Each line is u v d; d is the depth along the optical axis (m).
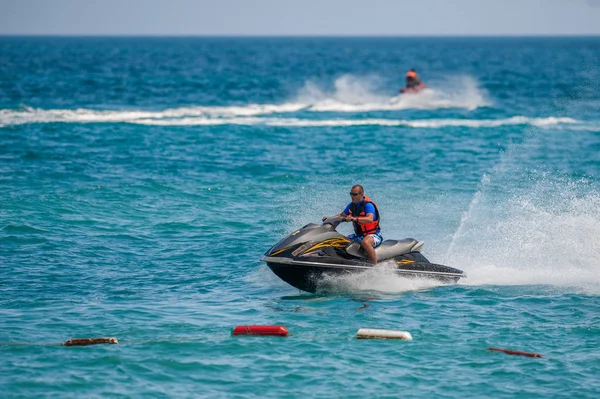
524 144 115.38
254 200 72.06
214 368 30.70
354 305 40.41
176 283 45.12
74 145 104.88
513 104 183.75
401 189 78.12
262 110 162.00
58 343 33.28
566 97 194.88
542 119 150.00
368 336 34.50
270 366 31.00
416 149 108.81
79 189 73.69
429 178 85.19
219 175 85.50
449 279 44.81
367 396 28.19
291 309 39.66
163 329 35.59
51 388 28.31
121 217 63.31
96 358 31.42
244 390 28.61
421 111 167.12
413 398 28.03
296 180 83.00
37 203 66.56
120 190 74.31
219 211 66.94
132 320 37.00
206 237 57.59
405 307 39.91
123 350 32.47
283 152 104.19
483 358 32.03
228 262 50.53
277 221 63.53
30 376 29.41
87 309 38.94
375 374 30.28
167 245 54.88
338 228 61.72
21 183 77.06
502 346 33.56
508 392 28.55
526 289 43.47
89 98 184.12
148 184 77.62
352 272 42.75
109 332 35.00
